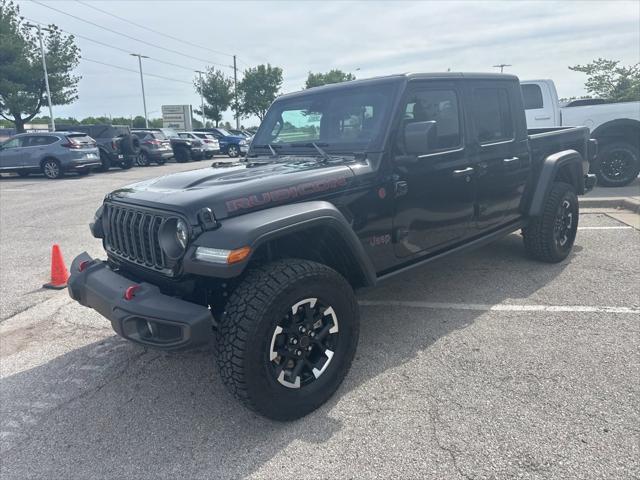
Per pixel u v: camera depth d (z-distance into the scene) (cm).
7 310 461
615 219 689
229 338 245
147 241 281
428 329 374
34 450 259
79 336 400
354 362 329
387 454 239
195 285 269
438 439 246
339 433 257
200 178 307
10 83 2883
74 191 1325
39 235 775
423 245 367
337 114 363
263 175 298
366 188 315
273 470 233
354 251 296
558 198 480
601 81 2294
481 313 397
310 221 269
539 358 320
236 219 256
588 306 397
